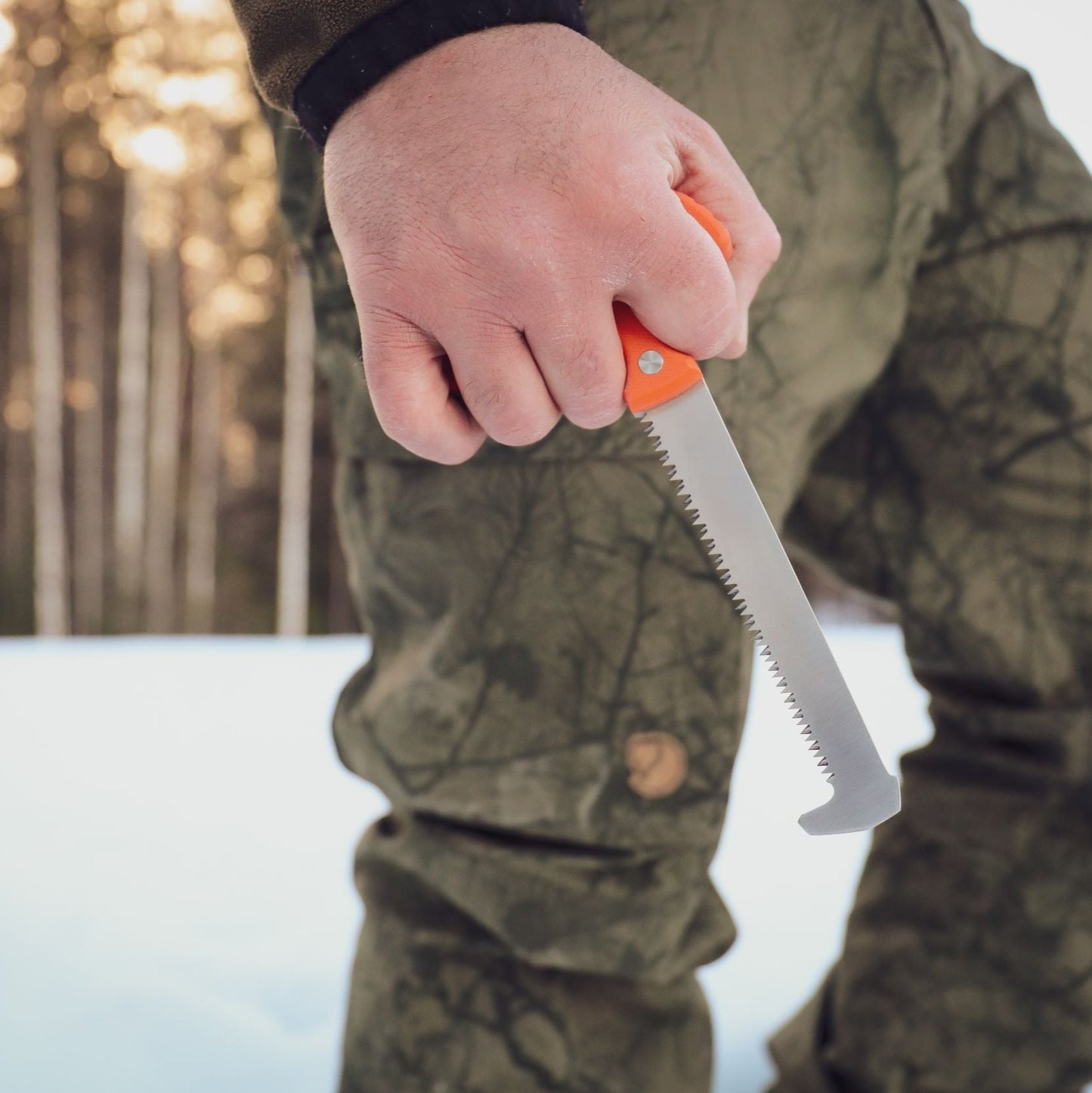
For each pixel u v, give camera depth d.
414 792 0.76
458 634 0.74
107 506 12.57
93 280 11.88
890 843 1.07
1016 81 0.93
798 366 0.76
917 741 3.17
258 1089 1.19
